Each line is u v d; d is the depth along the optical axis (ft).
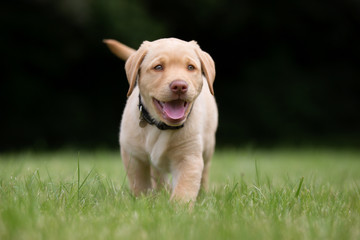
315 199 13.47
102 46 50.42
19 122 51.31
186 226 10.07
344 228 10.45
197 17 54.80
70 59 51.83
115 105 55.42
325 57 62.54
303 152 44.93
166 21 54.34
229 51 59.77
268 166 25.96
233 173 21.01
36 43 49.42
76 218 10.75
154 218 10.63
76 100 54.08
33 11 47.60
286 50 61.00
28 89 51.37
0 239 9.29
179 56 12.95
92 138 53.93
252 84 59.98
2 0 47.50
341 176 20.58
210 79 13.50
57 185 13.78
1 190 12.82
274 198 12.87
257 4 57.06
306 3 57.93
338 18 59.31
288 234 9.88
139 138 13.94
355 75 62.49
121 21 46.42
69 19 45.83
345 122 61.36
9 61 49.80
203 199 14.14
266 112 58.85
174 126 13.44
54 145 52.37
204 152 15.93
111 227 10.10
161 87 12.60
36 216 10.53
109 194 13.61
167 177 16.25
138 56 13.30
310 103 60.18
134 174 14.56
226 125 58.18
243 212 11.64
